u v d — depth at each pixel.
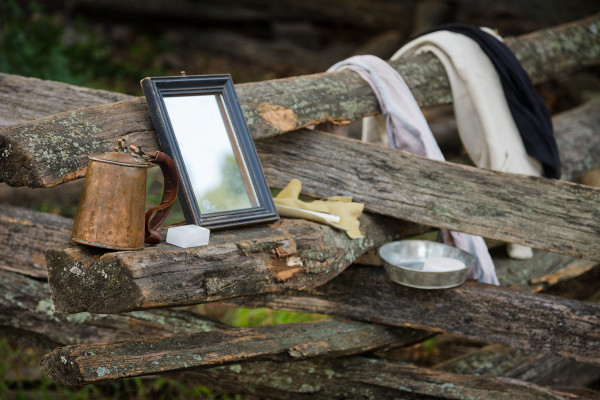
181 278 2.52
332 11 9.06
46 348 3.18
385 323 3.04
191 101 2.76
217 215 2.69
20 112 3.03
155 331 3.10
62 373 2.61
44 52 7.03
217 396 3.45
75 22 9.01
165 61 8.45
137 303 2.46
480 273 3.16
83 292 2.48
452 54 3.40
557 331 2.91
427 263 2.98
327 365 3.04
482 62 3.41
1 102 3.05
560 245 2.96
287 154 3.10
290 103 3.03
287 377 3.06
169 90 2.72
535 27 7.28
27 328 3.14
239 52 8.79
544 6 7.25
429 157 3.18
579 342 2.89
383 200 3.04
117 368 2.64
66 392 3.38
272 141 3.09
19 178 2.53
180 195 2.67
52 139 2.56
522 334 2.94
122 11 9.12
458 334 2.99
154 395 3.47
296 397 3.09
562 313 2.90
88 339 3.11
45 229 3.14
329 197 3.05
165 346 2.72
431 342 3.68
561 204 2.96
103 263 2.46
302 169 3.10
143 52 8.48
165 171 2.57
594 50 4.21
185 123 2.73
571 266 3.46
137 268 2.47
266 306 3.13
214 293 2.57
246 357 2.83
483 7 7.56
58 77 6.54
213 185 2.72
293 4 9.12
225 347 2.80
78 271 2.47
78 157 2.58
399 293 3.02
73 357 2.60
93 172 2.50
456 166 3.02
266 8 9.23
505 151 3.36
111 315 3.11
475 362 3.33
